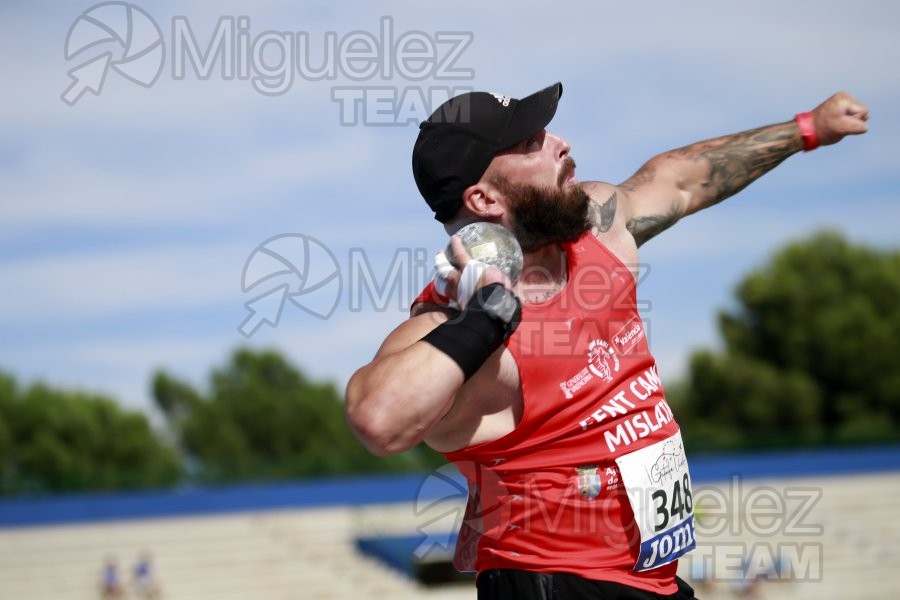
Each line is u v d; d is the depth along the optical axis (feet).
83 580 81.76
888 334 132.77
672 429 10.42
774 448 106.83
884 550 84.17
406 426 8.70
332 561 84.17
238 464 97.30
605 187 11.60
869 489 97.55
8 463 111.96
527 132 10.08
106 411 118.11
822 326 133.80
